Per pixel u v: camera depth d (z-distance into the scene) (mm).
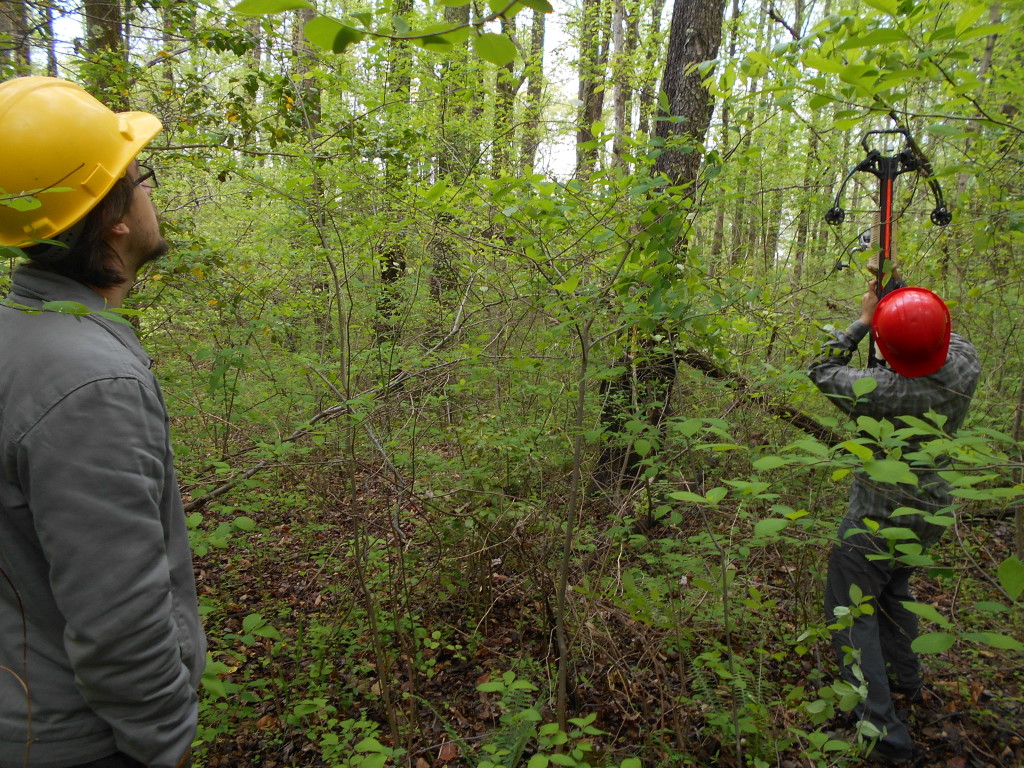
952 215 2527
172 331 3994
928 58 1697
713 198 2545
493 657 3006
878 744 2342
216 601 3232
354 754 2158
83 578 940
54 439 948
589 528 3068
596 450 3467
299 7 709
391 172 3861
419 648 3025
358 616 3115
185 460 3199
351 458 2566
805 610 2783
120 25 4457
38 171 1113
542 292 2621
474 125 5770
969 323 3846
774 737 2131
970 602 2850
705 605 2545
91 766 1040
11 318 1077
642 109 7828
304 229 3387
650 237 2217
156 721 1030
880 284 2459
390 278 4895
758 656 2645
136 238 1278
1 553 1013
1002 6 1873
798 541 2217
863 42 1478
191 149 3779
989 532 3508
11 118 1118
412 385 3240
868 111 1832
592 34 8797
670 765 2092
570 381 3322
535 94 8258
